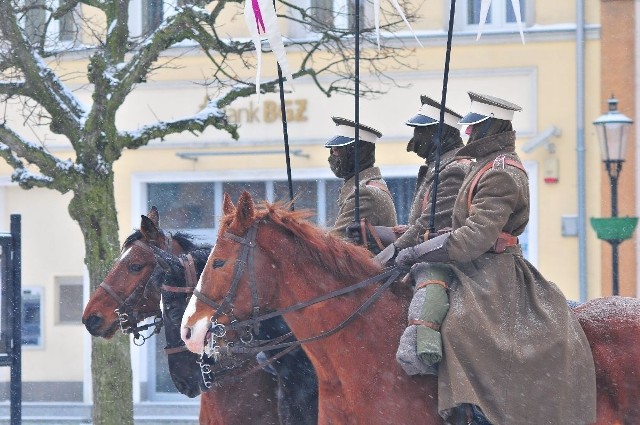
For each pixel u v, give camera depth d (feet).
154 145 73.20
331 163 34.78
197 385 33.35
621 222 54.13
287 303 26.30
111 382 48.42
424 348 24.79
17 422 40.50
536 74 69.82
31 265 76.64
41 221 76.64
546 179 69.41
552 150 69.31
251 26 29.73
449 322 25.29
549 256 69.56
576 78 69.41
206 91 69.05
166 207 73.67
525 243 70.08
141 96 73.20
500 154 26.91
